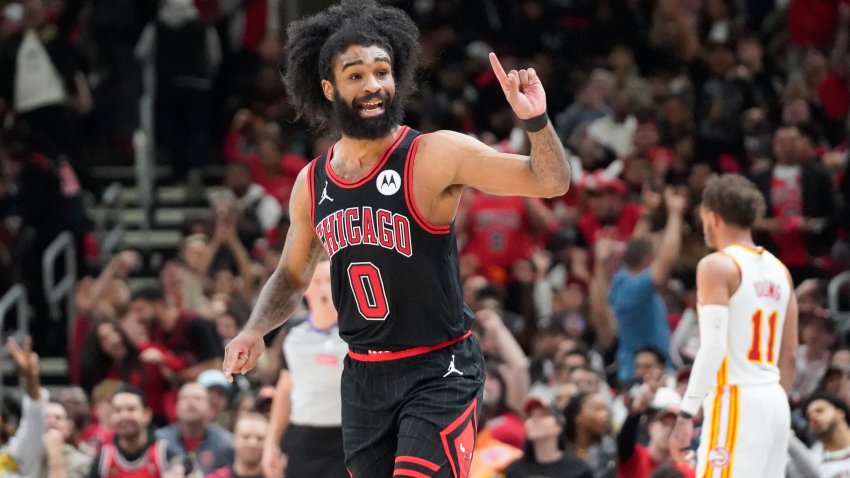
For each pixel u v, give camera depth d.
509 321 30.20
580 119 39.06
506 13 45.19
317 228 12.69
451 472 12.29
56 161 36.22
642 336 27.12
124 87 41.44
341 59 12.30
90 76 42.31
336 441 18.92
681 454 16.42
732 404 16.16
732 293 16.20
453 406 12.41
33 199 35.00
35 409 21.64
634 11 43.78
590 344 29.88
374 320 12.53
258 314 13.36
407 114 39.75
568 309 30.11
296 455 19.08
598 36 43.62
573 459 21.25
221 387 25.28
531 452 21.36
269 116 41.03
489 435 22.56
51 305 34.88
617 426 24.00
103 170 41.59
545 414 21.14
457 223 32.84
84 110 39.78
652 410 20.61
